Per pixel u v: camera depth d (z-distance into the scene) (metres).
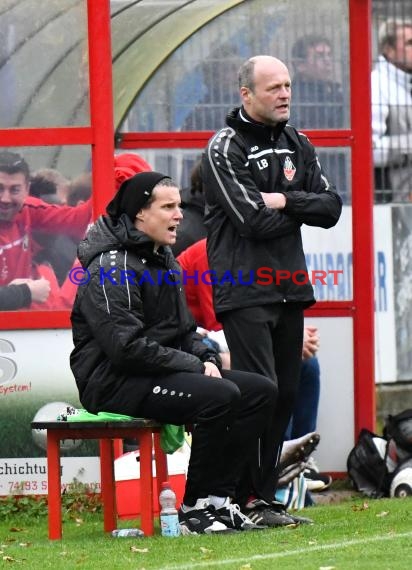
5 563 21.39
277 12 32.94
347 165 32.84
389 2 40.12
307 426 31.16
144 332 23.81
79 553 22.02
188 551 21.58
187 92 33.06
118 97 32.94
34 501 28.88
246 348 24.45
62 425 23.59
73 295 29.53
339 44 32.84
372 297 32.75
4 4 29.52
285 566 19.61
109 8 29.55
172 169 33.06
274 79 24.36
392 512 26.41
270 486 25.05
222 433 23.50
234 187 24.17
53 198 29.55
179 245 31.03
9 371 29.20
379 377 38.75
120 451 29.30
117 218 23.89
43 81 29.55
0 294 29.41
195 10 33.03
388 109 39.31
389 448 30.73
